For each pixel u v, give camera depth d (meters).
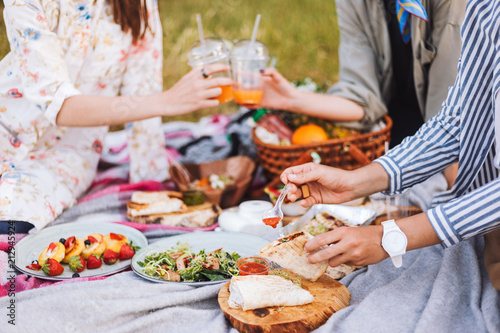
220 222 2.04
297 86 2.92
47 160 2.20
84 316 1.36
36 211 1.95
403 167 1.65
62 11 2.02
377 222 1.93
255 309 1.36
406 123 2.61
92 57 2.23
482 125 1.56
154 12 2.34
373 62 2.50
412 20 2.19
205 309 1.49
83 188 2.29
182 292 1.47
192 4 4.69
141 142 2.49
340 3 2.46
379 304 1.41
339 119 2.52
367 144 2.32
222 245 1.83
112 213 2.16
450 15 2.11
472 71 1.52
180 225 2.07
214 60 2.08
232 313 1.35
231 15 4.67
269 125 2.51
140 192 2.21
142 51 2.40
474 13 1.49
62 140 2.29
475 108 1.54
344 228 1.40
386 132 2.41
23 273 1.66
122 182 2.56
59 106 1.97
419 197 2.09
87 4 2.06
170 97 2.03
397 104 2.64
